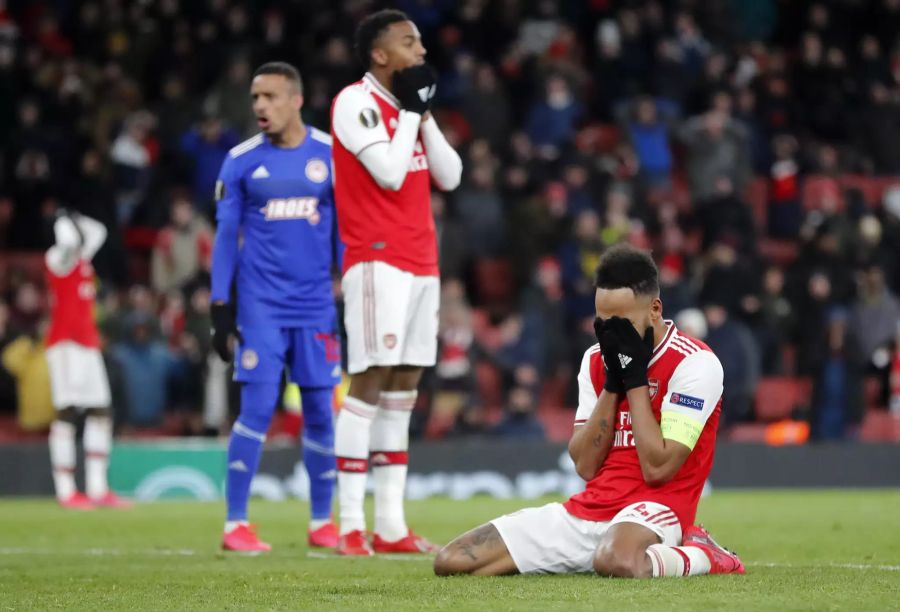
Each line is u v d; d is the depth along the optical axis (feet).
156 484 169.89
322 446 94.38
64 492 153.89
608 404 64.90
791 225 240.73
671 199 235.40
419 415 183.21
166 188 223.10
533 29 255.70
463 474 175.73
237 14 239.09
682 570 62.95
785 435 201.46
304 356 92.58
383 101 84.48
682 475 64.80
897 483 188.85
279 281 91.30
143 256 222.48
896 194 246.06
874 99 260.42
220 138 220.02
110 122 228.02
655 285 64.18
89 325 152.56
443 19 255.91
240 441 90.94
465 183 220.64
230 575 71.00
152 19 243.81
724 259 207.10
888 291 221.25
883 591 58.85
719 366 64.54
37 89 229.45
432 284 86.33
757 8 282.56
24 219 219.41
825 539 100.37
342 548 86.02
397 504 87.51
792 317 210.79
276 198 90.84
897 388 210.79
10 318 208.64
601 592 57.16
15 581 69.21
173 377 193.06
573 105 236.84
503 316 201.87
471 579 63.87
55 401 153.38
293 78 91.09
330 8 243.81
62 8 253.65
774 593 57.11
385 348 84.07
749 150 237.66
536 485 177.88
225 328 90.07
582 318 205.36
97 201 208.85
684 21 255.70
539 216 214.90
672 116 237.45
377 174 82.07
